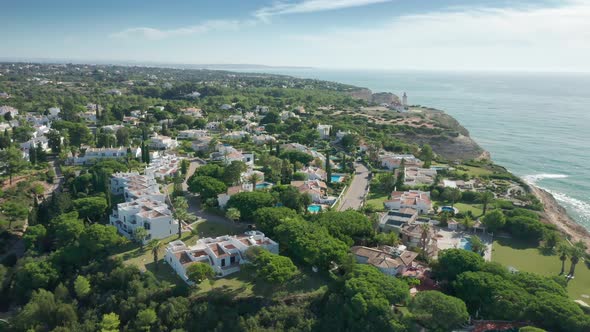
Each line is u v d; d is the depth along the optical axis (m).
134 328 96.38
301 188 168.38
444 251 118.56
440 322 88.06
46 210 148.62
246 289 104.19
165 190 175.25
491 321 94.06
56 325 104.00
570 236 148.25
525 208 168.00
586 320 86.25
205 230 136.62
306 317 96.50
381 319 88.50
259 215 132.50
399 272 111.00
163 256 121.06
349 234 126.56
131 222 136.25
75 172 197.75
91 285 111.88
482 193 171.25
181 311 98.00
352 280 96.19
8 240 144.88
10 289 118.44
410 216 144.75
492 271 103.19
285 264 103.69
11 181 185.00
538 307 90.00
